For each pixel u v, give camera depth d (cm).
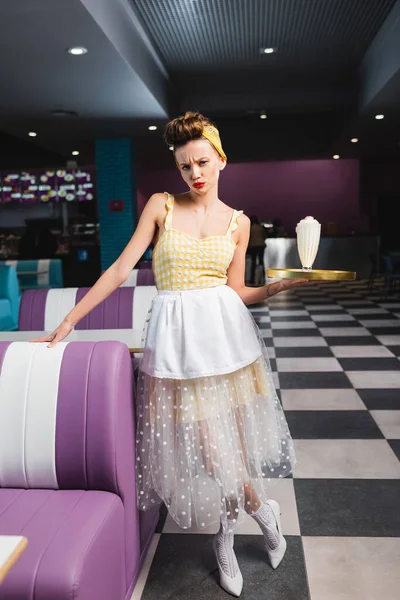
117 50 522
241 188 1558
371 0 567
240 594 181
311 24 634
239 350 170
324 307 802
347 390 394
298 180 1538
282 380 425
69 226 1265
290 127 1171
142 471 178
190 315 165
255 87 904
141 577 191
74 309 172
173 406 171
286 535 215
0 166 1220
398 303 822
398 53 590
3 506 155
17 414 164
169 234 168
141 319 339
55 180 1177
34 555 133
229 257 171
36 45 509
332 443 300
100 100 715
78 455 161
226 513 176
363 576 188
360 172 1544
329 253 1247
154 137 981
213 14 598
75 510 152
